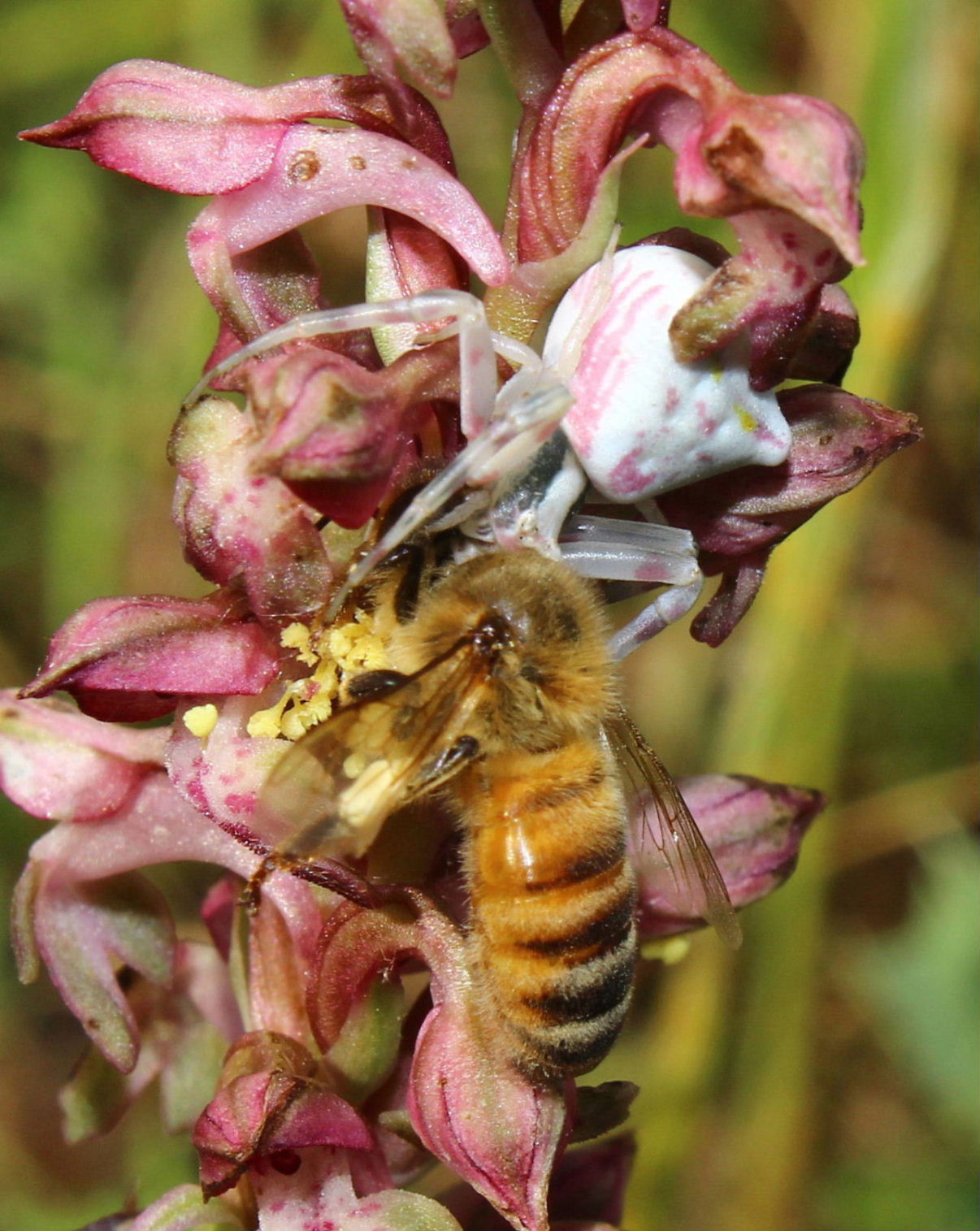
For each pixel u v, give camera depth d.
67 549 0.15
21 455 0.15
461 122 0.14
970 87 0.14
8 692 0.10
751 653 0.13
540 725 0.09
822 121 0.09
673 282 0.09
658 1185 0.14
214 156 0.09
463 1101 0.09
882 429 0.09
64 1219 0.14
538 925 0.09
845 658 0.13
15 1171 0.14
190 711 0.09
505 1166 0.09
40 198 0.15
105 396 0.15
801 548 0.13
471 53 0.10
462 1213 0.10
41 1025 0.15
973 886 0.13
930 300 0.13
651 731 0.15
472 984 0.09
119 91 0.09
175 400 0.15
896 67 0.13
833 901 0.15
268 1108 0.09
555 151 0.09
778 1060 0.14
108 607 0.09
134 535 0.15
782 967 0.13
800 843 0.10
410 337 0.09
